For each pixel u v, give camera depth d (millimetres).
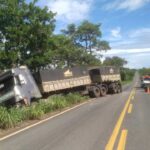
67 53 57219
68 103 26938
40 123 16094
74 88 32844
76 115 18750
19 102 20953
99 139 10906
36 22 31219
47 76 27391
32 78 23297
